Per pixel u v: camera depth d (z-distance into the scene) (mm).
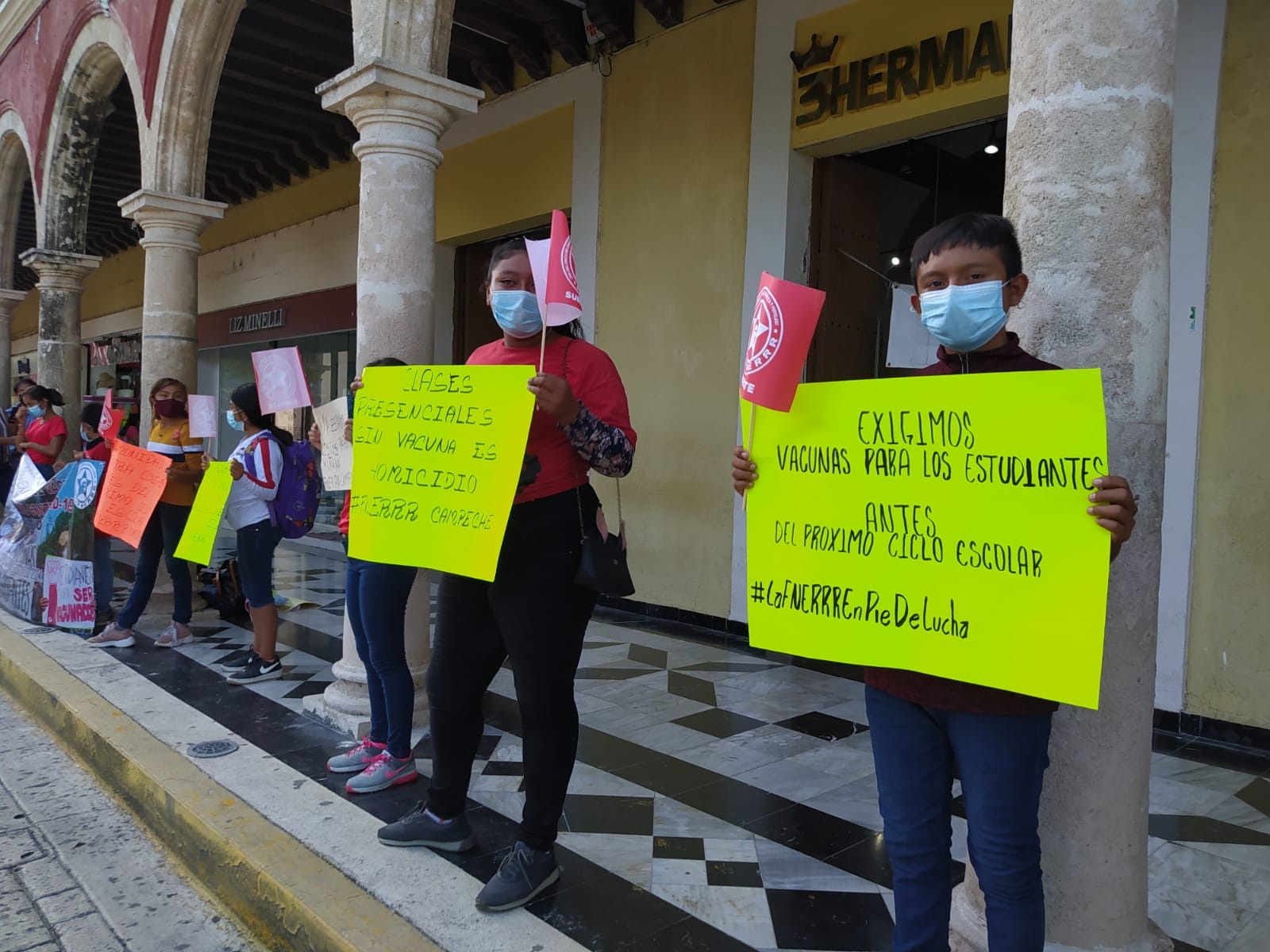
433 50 3951
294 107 8664
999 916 1569
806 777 3451
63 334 9086
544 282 2221
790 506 1877
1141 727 1955
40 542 5715
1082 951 1938
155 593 6254
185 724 3857
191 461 5289
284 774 3318
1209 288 4023
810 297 1791
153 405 5402
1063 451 1561
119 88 9023
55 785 3670
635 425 6684
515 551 2379
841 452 1807
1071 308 1918
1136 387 1906
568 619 2373
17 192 11055
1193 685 4102
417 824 2730
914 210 5555
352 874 2564
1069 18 1930
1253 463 3916
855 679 4875
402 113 3867
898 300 5676
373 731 3441
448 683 2584
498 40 7324
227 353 12703
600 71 6836
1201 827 3053
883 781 1738
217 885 2814
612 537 2363
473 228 8148
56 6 8328
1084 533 1540
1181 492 4102
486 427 2389
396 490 2562
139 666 4957
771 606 1901
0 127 10219
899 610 1726
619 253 6789
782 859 2770
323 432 3684
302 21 6910
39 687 4457
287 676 4789
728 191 6004
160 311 6535
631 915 2422
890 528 1749
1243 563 3951
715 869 2699
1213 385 4020
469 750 2680
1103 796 1931
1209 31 3973
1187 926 2393
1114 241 1902
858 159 5832
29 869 2979
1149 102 1915
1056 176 1940
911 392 1717
